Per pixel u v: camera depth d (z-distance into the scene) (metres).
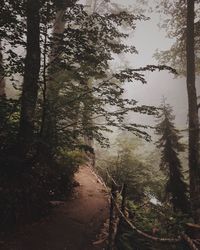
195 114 12.70
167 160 13.02
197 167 12.35
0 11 6.48
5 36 6.64
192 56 12.98
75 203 9.24
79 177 12.58
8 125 7.55
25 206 7.00
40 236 6.66
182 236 4.86
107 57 8.26
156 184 16.16
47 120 7.86
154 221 8.48
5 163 7.07
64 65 7.23
